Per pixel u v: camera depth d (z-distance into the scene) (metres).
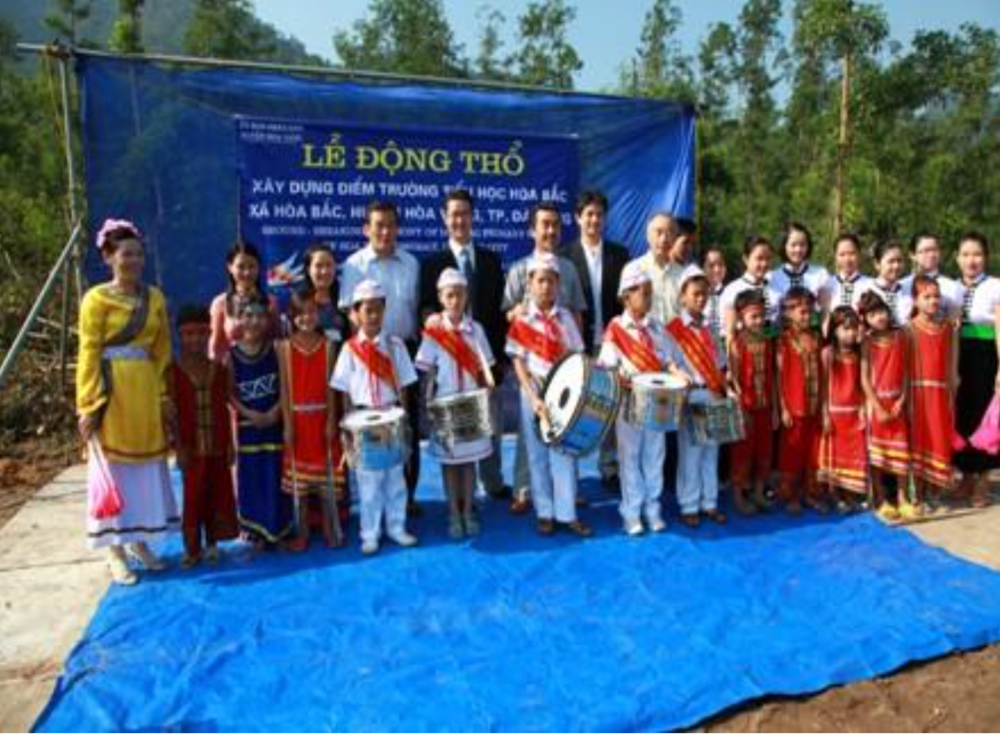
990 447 5.54
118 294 4.40
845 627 3.98
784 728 3.28
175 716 3.29
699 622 4.03
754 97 33.78
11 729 3.23
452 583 4.50
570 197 7.42
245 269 5.01
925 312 5.44
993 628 3.94
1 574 4.68
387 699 3.39
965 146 22.52
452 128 7.03
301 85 6.66
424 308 5.38
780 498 5.71
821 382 5.54
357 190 6.80
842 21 14.38
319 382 4.90
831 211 17.25
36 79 20.64
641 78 33.38
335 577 4.59
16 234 12.41
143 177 6.38
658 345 5.25
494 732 3.16
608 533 5.22
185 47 27.61
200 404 4.67
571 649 3.78
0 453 7.22
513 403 7.66
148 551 4.68
